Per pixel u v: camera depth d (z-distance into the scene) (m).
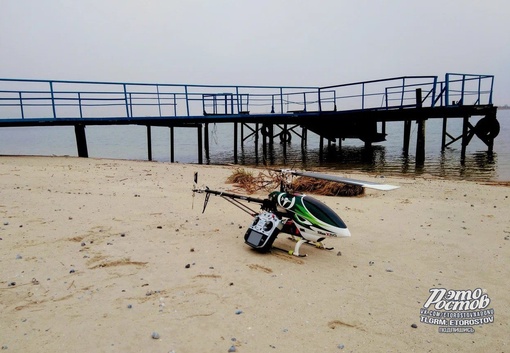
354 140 45.12
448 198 11.33
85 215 8.13
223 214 8.82
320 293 5.02
